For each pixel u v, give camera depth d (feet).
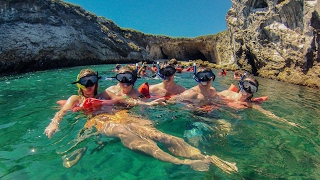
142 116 4.22
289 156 3.11
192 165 2.77
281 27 16.16
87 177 2.52
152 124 3.91
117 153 3.04
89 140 3.37
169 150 3.09
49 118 4.45
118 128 3.46
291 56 14.99
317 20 13.52
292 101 7.20
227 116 4.58
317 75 12.77
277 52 16.52
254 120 4.45
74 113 4.41
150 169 2.70
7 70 16.38
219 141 3.49
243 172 2.68
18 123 4.17
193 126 3.97
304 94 9.18
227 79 13.15
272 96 8.13
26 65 17.71
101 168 2.70
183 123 4.14
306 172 2.73
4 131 3.77
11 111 4.99
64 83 9.86
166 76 5.76
